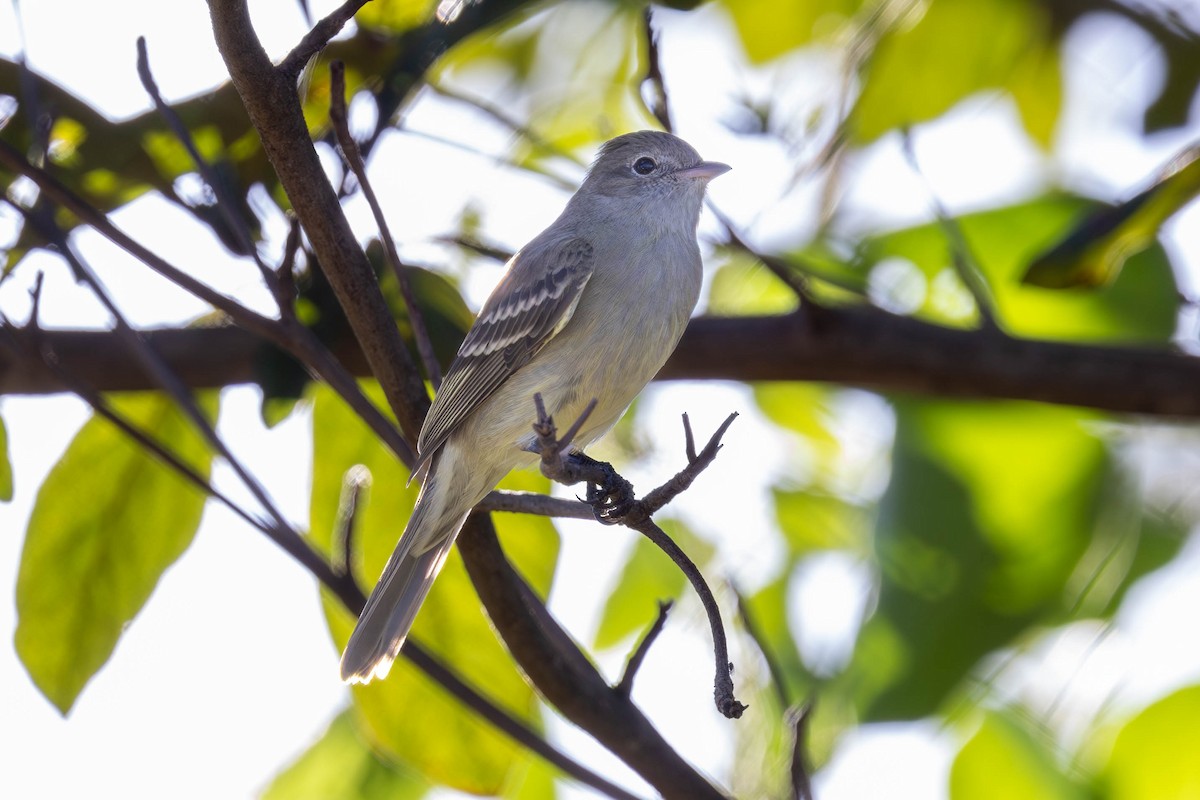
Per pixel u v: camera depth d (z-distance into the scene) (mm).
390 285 10523
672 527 12078
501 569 8648
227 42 7129
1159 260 12227
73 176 10141
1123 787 10266
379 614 9594
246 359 10625
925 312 12695
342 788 11336
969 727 10781
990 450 11469
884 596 11039
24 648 10383
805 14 12305
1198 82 12164
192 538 10711
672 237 11039
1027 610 10906
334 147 9945
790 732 8812
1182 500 11906
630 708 8969
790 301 12867
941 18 11586
